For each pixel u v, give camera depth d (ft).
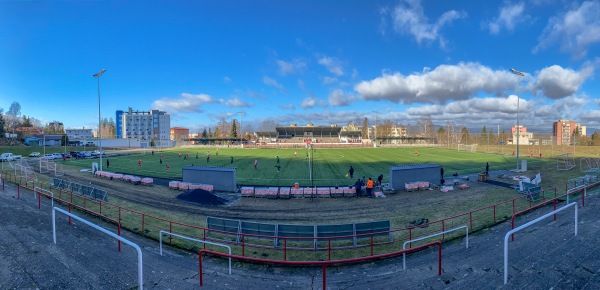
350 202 76.54
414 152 251.39
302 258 40.34
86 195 77.00
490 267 31.22
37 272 29.81
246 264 36.78
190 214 64.34
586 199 62.13
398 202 76.02
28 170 118.11
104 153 248.52
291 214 65.62
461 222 56.49
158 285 28.63
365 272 34.04
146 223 54.95
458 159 185.57
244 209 69.72
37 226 44.50
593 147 225.97
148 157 209.87
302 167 148.77
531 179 100.42
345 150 281.33
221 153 244.83
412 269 33.45
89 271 30.68
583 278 26.61
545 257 31.91
